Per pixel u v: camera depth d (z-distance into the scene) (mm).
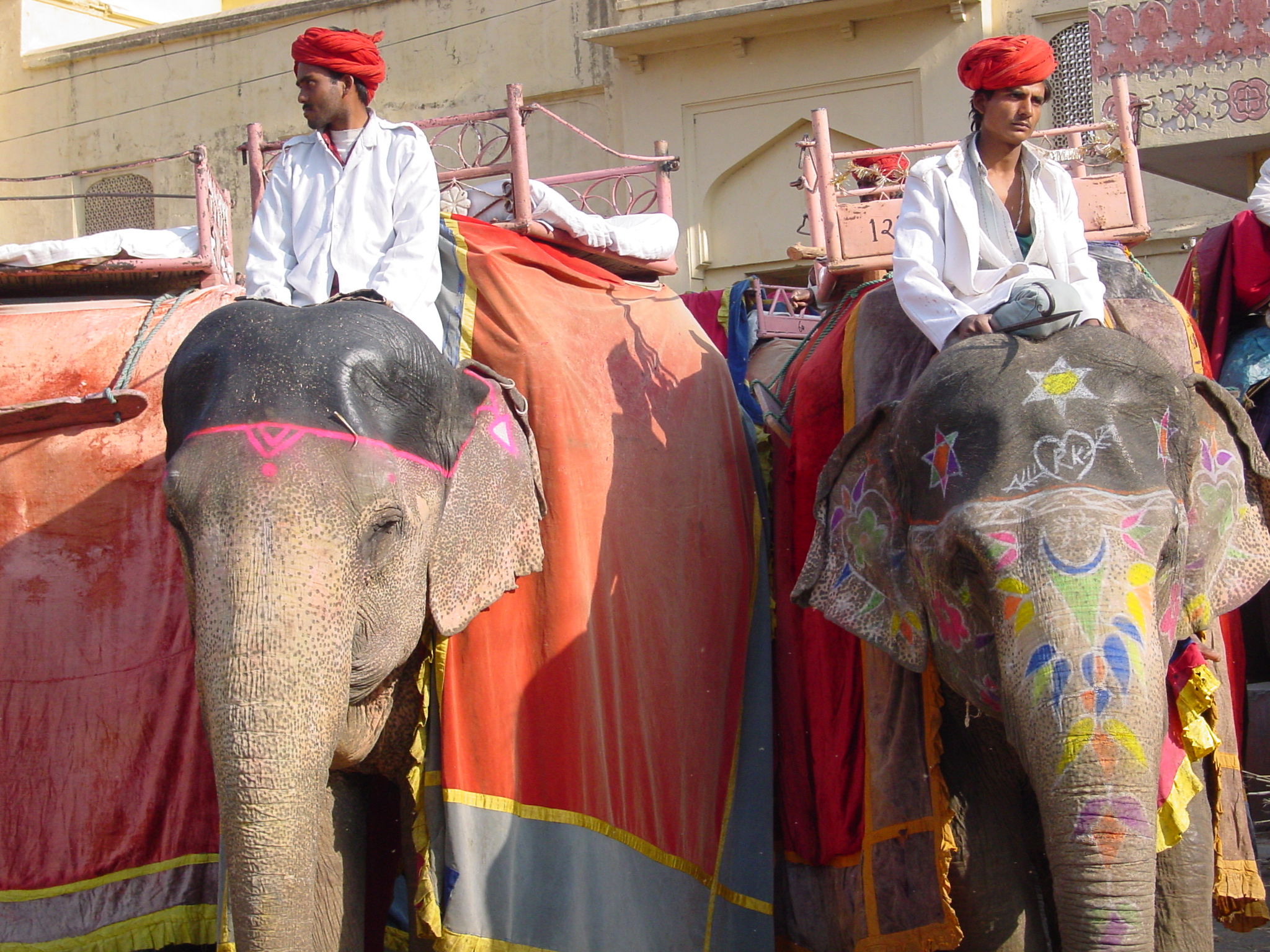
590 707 3871
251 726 2893
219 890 3699
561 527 3941
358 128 4195
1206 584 3398
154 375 4328
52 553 4223
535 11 11508
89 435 4270
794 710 4262
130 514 4223
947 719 3736
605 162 11305
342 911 3568
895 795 3775
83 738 4141
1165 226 10156
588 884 3771
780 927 4281
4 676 4172
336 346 3262
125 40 12312
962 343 3449
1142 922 2809
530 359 4035
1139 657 2938
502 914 3662
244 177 12047
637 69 11133
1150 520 3086
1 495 4246
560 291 4258
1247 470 3555
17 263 4586
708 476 4406
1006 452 3213
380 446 3219
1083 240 3936
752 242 11000
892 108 10719
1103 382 3244
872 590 3590
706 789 4145
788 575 4375
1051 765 2906
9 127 12625
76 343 4414
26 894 4078
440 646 3615
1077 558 3029
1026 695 2973
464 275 4125
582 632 3910
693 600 4246
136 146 12336
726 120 11008
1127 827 2834
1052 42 10547
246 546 2980
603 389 4188
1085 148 4395
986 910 3678
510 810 3738
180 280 4770
